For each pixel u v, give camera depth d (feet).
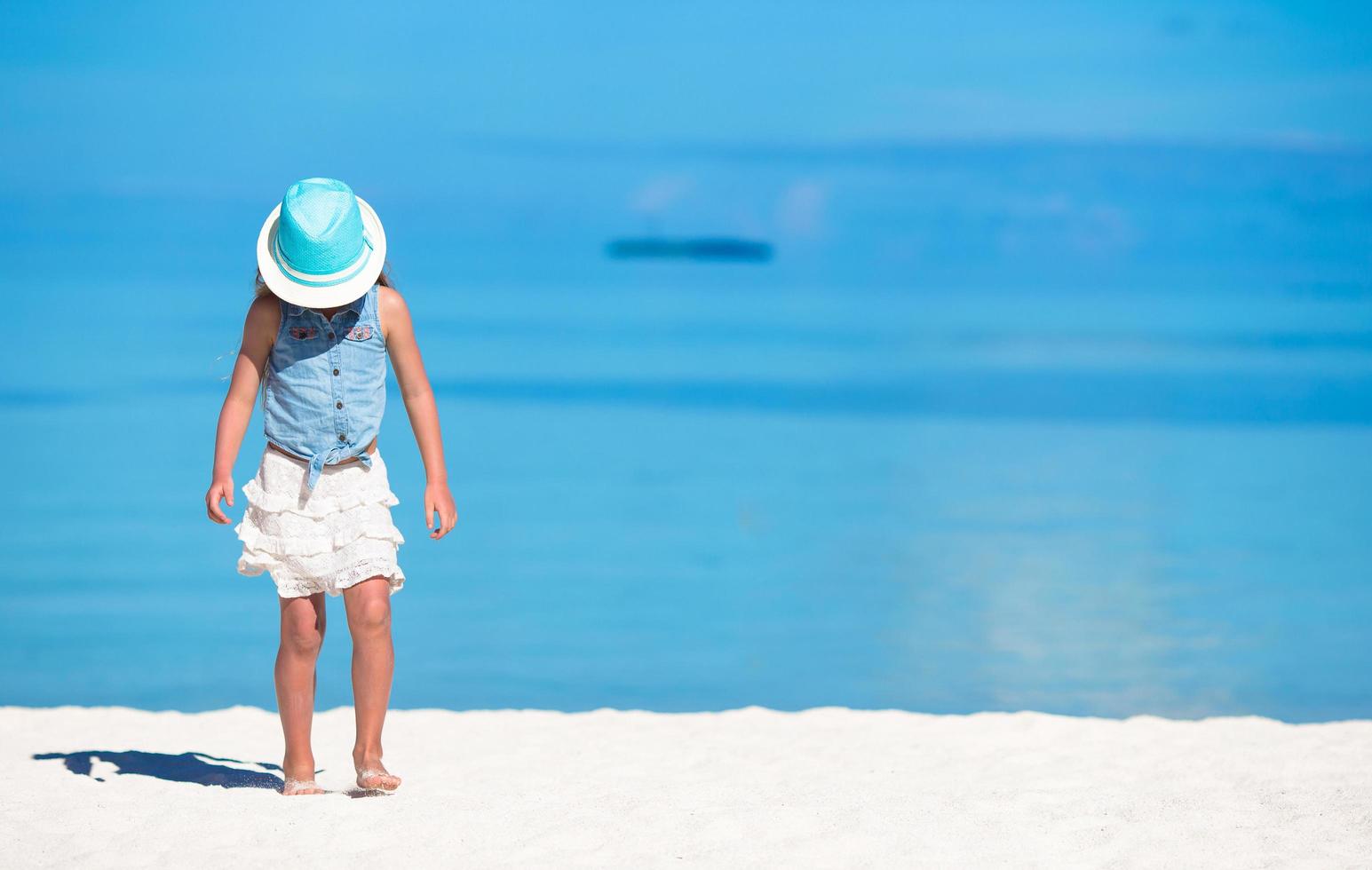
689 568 44.91
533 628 36.76
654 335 184.44
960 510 57.00
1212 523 53.21
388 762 16.98
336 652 32.71
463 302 244.63
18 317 166.91
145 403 89.30
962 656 33.37
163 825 12.91
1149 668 31.96
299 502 14.21
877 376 133.90
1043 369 141.18
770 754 17.28
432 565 45.39
